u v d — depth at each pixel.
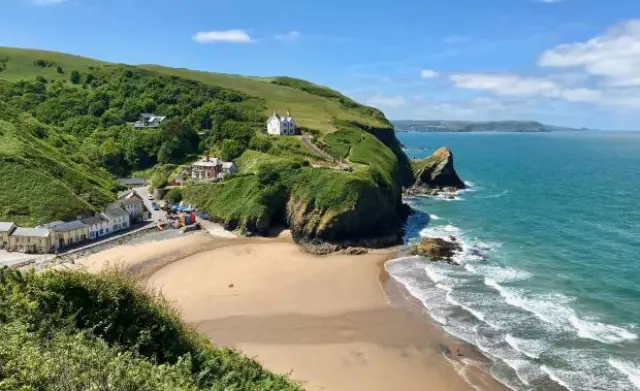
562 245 76.44
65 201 82.69
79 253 72.00
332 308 54.38
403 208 104.31
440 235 85.81
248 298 57.19
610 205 110.19
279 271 67.12
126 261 69.38
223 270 67.25
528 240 80.12
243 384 25.27
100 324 23.08
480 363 42.09
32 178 84.25
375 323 50.47
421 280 62.47
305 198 86.06
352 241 81.56
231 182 100.31
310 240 82.25
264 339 47.47
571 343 44.38
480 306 53.28
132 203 90.62
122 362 19.20
